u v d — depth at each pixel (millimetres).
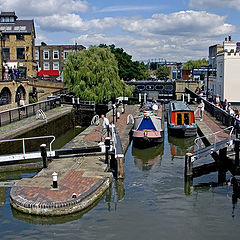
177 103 31500
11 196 11781
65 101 41188
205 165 16469
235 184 14727
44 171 14539
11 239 9930
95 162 15938
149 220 11250
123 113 36031
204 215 11758
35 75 54469
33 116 28781
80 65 40219
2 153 18719
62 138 28844
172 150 22188
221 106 34531
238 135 19672
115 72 41938
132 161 19219
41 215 11016
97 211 11789
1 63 34938
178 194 13773
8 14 51625
